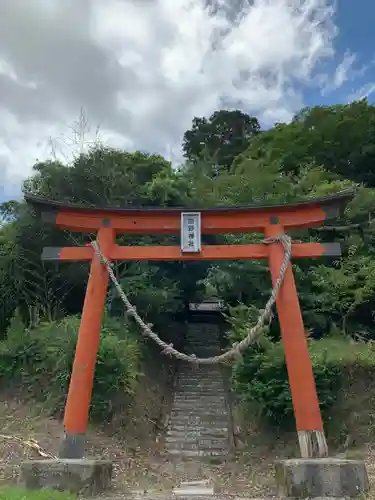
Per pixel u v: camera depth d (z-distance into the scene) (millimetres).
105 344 12336
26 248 16234
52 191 17344
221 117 39406
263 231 10805
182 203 18422
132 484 9633
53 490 7434
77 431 8844
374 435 10984
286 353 9312
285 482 7609
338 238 16594
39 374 12844
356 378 11945
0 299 15562
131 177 18609
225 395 15539
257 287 15125
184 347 20281
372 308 14539
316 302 14266
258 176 19203
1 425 11406
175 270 18844
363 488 7379
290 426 11938
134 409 13141
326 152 24859
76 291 17141
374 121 24750
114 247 10461
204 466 11359
